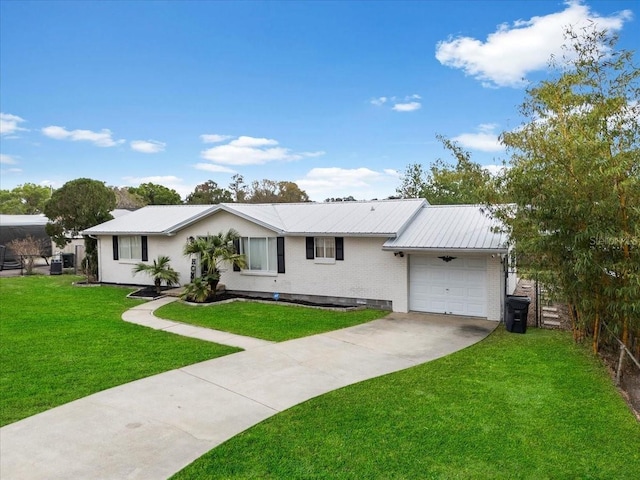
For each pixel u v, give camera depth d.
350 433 6.01
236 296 17.11
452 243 13.09
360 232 14.71
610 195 7.89
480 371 8.59
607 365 8.98
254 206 19.03
